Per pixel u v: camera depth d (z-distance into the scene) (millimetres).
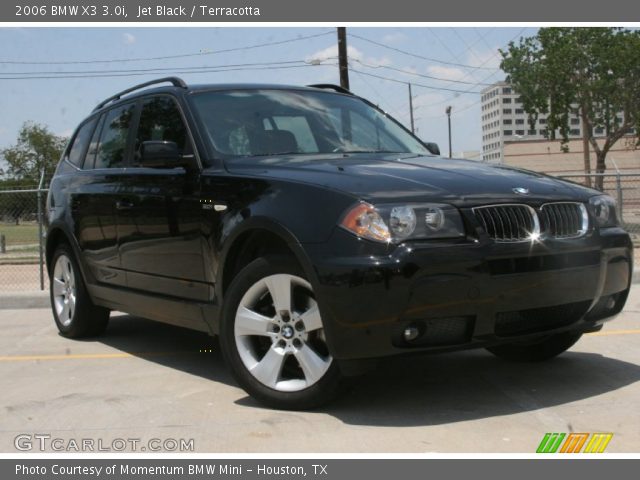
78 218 6090
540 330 4027
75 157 6609
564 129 35438
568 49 33875
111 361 5652
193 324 4820
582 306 4152
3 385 4980
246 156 4758
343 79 25219
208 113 5047
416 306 3562
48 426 4012
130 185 5371
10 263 15844
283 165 4379
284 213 3926
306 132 5168
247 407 4203
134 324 7270
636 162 67562
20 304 9016
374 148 5270
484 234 3719
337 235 3691
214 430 3818
